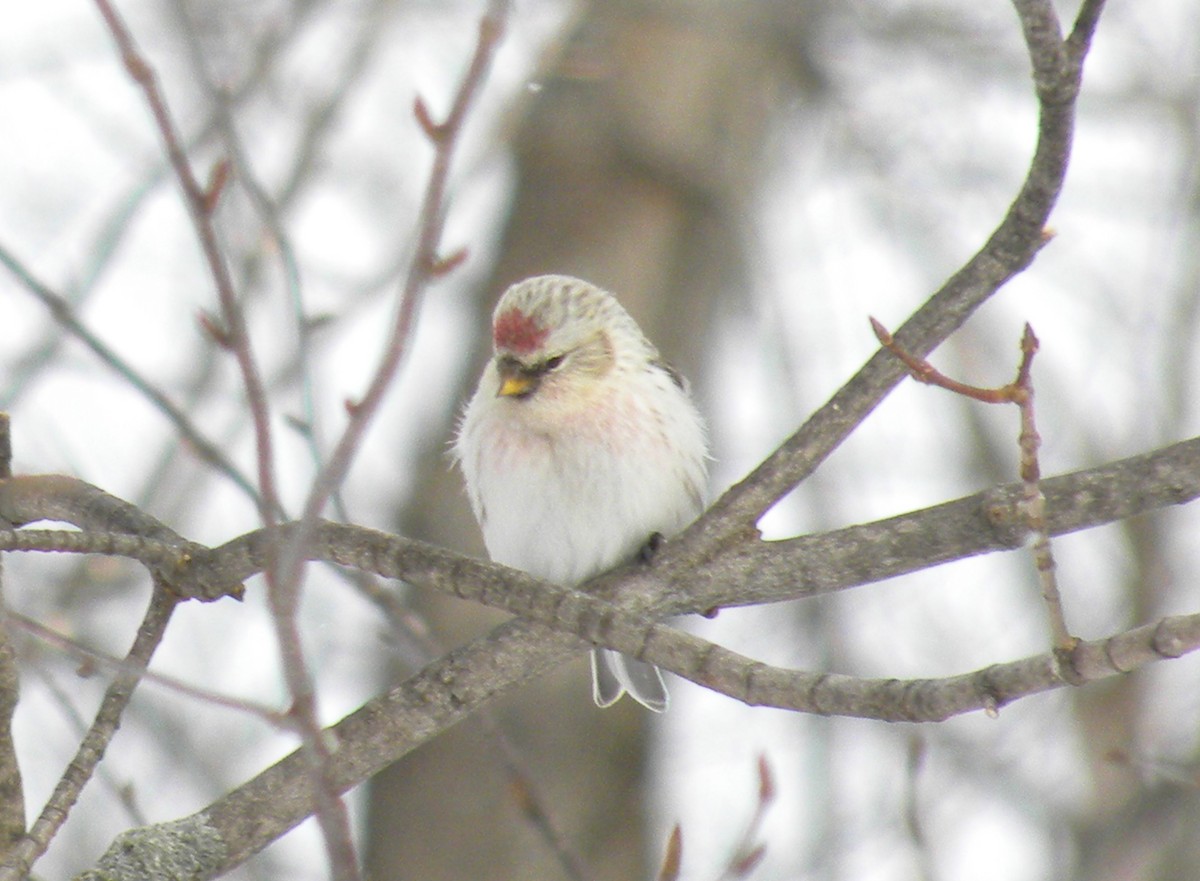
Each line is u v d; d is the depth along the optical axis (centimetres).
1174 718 1213
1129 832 1115
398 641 834
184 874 585
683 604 645
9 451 669
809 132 1362
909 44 1329
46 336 1037
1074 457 1289
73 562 1075
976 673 489
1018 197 588
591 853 1075
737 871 669
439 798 1079
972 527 606
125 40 382
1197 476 576
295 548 424
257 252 1041
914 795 866
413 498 1152
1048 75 537
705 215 1231
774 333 1253
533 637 614
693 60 1253
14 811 558
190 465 1082
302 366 642
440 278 420
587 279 1180
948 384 510
